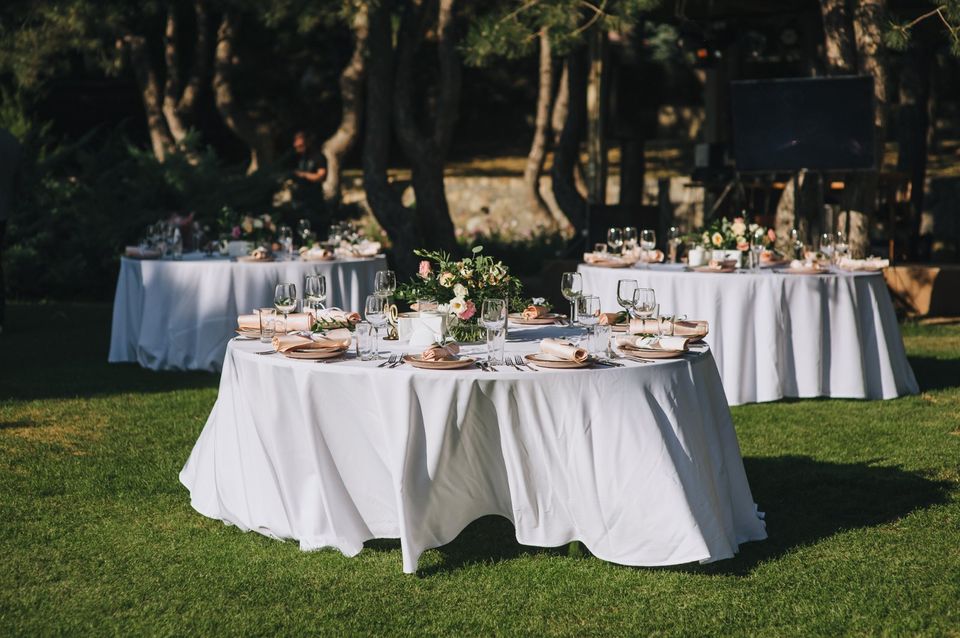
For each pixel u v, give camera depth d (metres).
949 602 3.60
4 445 5.67
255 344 4.32
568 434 3.77
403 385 3.74
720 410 4.21
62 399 6.80
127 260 8.05
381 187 12.27
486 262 4.44
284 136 23.00
